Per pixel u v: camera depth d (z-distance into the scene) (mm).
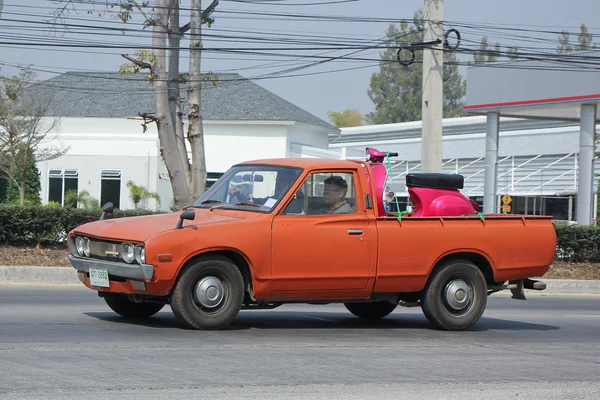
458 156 73688
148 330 12289
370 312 15469
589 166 39031
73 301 16969
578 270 29469
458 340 12992
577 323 17156
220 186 13414
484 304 14039
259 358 10445
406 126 83312
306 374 9633
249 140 60312
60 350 10422
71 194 52125
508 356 11672
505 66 41812
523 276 14352
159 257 11594
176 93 29562
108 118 60188
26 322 12969
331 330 13609
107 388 8492
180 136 30891
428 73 29344
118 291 12133
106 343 11016
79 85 63125
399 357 11102
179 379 9047
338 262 12727
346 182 13055
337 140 88125
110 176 55156
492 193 43625
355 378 9547
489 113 43781
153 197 53469
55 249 25594
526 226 14289
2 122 48250
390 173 14039
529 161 64062
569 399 9062
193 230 11867
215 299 12133
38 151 52250
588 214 38906
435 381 9633
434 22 29234
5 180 52375
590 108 39031
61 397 8078
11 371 9133
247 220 12273
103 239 12211
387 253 13070
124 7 27438
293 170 12805
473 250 13797
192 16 29219
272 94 64625
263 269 12289
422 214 14023
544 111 43688
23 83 49188
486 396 8984
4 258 23828
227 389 8688
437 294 13688
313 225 12594
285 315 15844
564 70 39406
